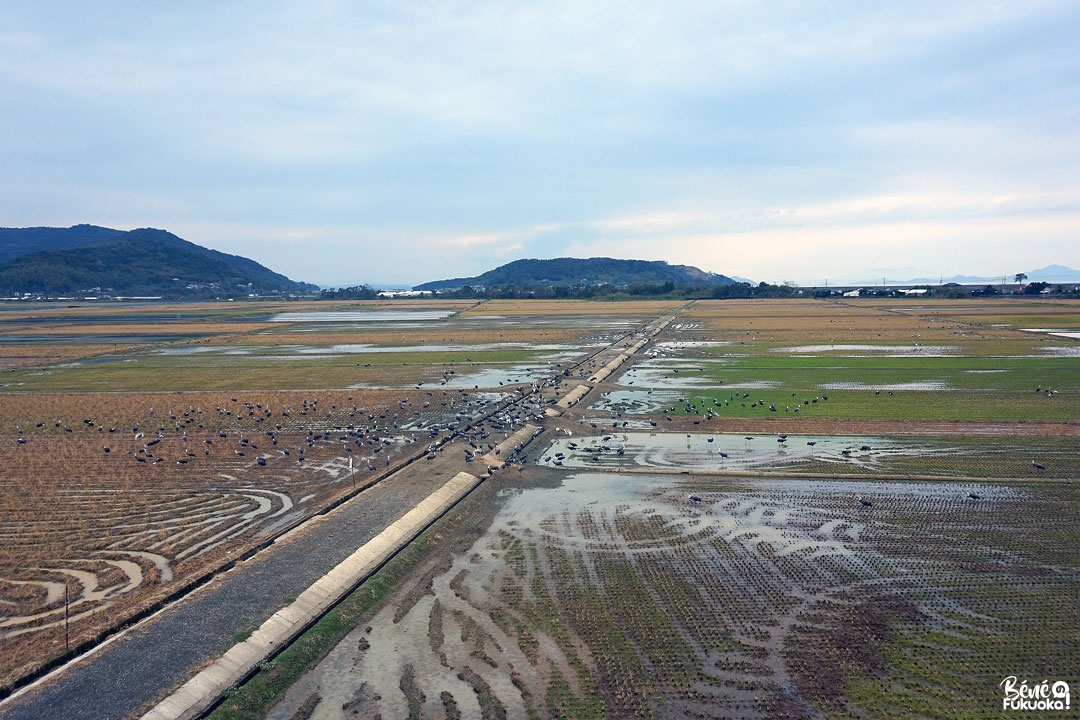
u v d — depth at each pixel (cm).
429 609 4353
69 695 3378
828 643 3909
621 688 3541
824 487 6397
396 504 5962
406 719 3325
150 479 6825
